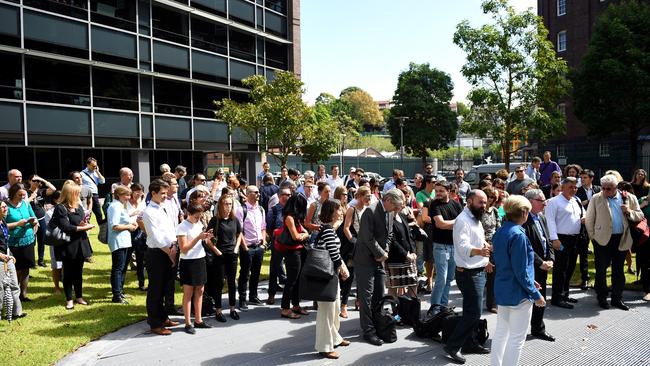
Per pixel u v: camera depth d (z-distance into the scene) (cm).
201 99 2802
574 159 4150
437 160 6050
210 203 806
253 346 621
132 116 2400
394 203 627
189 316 680
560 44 4266
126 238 813
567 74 3378
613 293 783
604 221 768
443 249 709
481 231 576
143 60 2438
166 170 1029
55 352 582
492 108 2266
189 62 2697
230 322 726
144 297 851
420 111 5575
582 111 3319
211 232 667
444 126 5653
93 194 1072
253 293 841
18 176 803
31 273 1017
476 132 2362
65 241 752
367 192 775
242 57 3092
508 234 486
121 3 2328
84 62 2134
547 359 570
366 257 634
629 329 677
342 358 578
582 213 876
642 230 814
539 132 2241
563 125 2344
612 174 782
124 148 2369
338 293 606
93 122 2212
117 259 804
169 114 2595
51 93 2058
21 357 564
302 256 757
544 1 4372
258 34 3162
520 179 1120
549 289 895
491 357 504
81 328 672
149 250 670
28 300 811
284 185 830
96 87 2236
